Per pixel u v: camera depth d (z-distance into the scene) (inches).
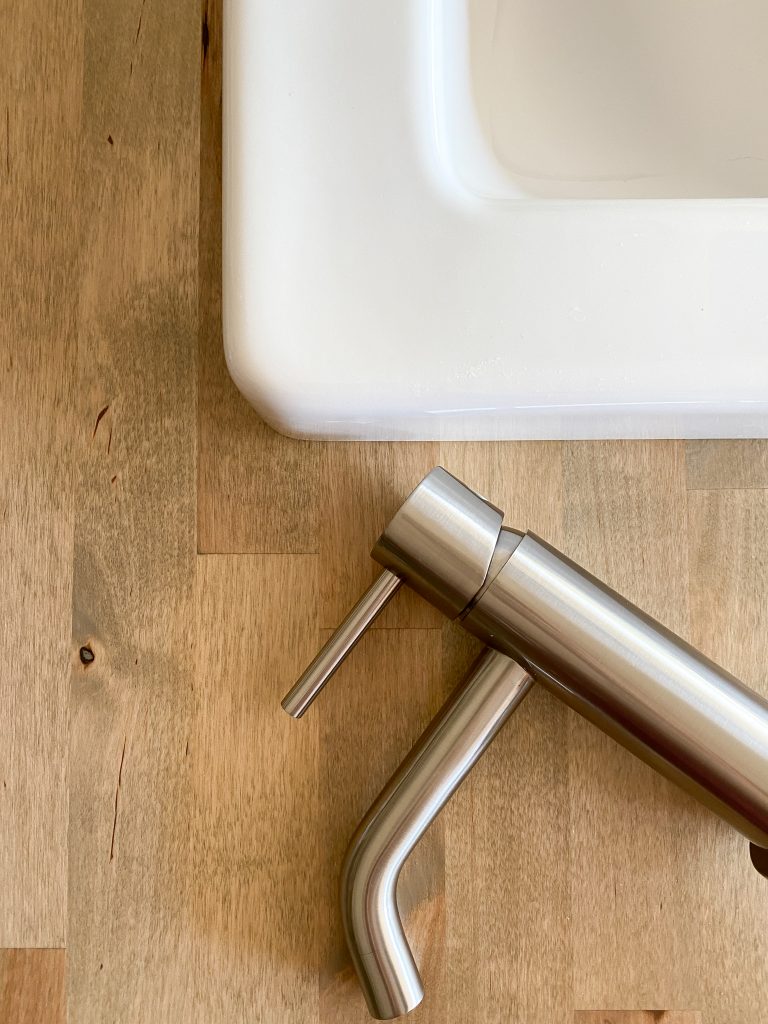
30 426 19.1
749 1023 18.5
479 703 16.9
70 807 18.8
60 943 18.7
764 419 15.1
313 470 19.0
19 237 19.3
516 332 11.9
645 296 11.8
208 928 18.7
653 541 19.0
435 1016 18.6
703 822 18.8
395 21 11.4
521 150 13.7
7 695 18.9
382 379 12.0
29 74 19.4
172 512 19.0
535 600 15.4
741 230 11.6
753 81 14.3
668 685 15.3
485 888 18.7
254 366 12.0
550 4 13.9
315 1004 18.6
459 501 15.3
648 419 14.9
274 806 18.8
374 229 11.7
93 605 19.0
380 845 16.8
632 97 14.1
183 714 18.8
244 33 11.4
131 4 19.5
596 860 18.7
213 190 19.4
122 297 19.3
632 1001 18.6
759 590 18.9
